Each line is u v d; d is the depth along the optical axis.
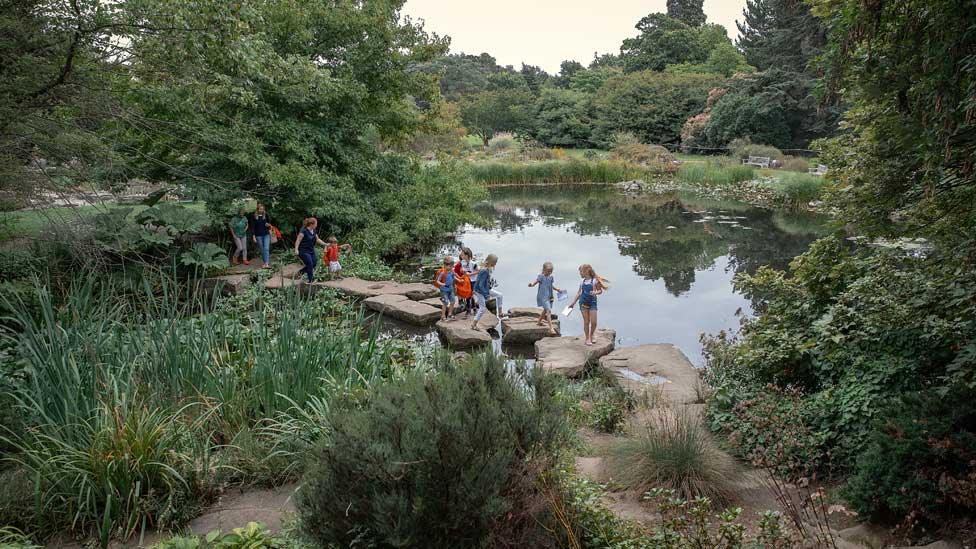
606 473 5.47
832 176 6.68
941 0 3.96
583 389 8.48
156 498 4.41
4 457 4.90
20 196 8.80
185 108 12.63
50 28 8.77
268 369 5.73
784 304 7.29
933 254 5.66
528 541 3.35
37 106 9.12
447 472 3.06
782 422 5.64
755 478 5.28
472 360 3.87
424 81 18.92
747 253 19.03
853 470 5.07
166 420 4.98
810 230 22.89
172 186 17.72
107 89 9.96
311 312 7.09
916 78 4.37
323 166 17.59
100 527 4.19
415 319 12.39
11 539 4.02
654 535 3.90
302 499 3.40
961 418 4.42
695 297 14.34
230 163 15.48
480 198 23.50
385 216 19.23
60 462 4.51
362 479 3.14
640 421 6.85
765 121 44.12
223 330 6.46
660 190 37.22
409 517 3.03
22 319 5.63
